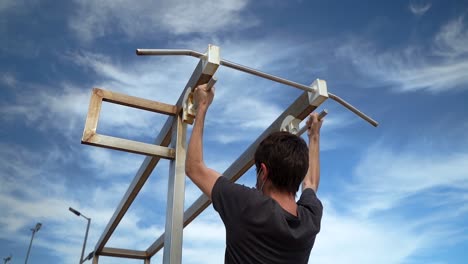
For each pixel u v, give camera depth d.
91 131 1.68
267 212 0.99
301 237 1.02
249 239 0.98
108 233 3.48
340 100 1.67
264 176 1.11
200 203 2.52
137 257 4.18
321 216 1.19
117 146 1.70
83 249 11.07
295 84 1.63
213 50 1.47
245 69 1.53
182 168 1.73
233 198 1.02
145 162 2.22
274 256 0.97
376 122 1.74
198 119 1.25
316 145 1.60
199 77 1.55
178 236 1.57
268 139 1.15
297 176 1.09
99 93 1.79
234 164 2.22
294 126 1.78
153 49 1.35
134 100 1.87
